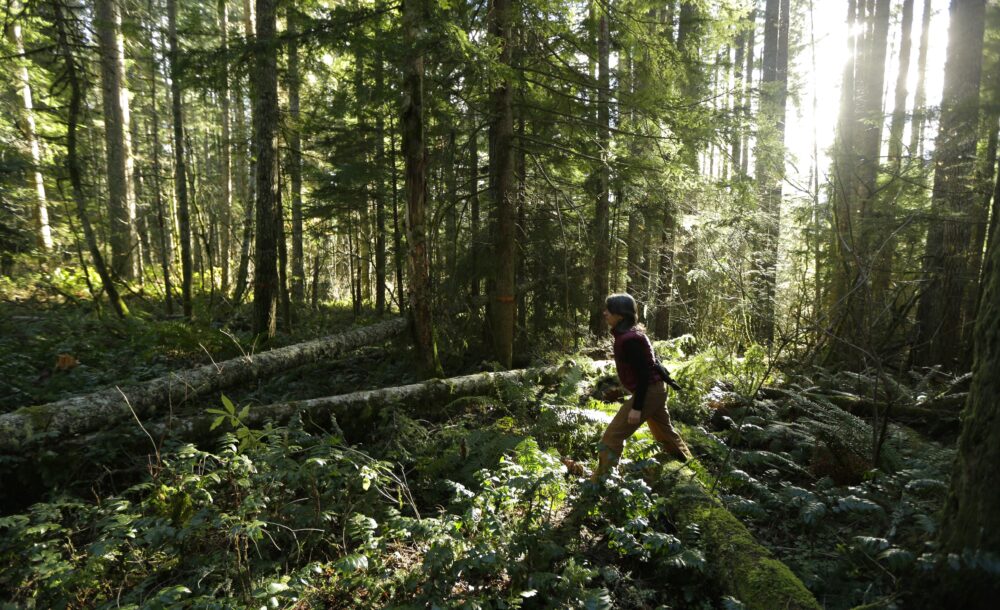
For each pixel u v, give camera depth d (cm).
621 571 327
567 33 802
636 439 460
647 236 1030
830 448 454
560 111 834
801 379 652
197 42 838
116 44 1087
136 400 444
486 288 905
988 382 222
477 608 264
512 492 325
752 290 841
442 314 820
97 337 725
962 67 733
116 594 293
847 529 345
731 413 598
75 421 394
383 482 408
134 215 1214
